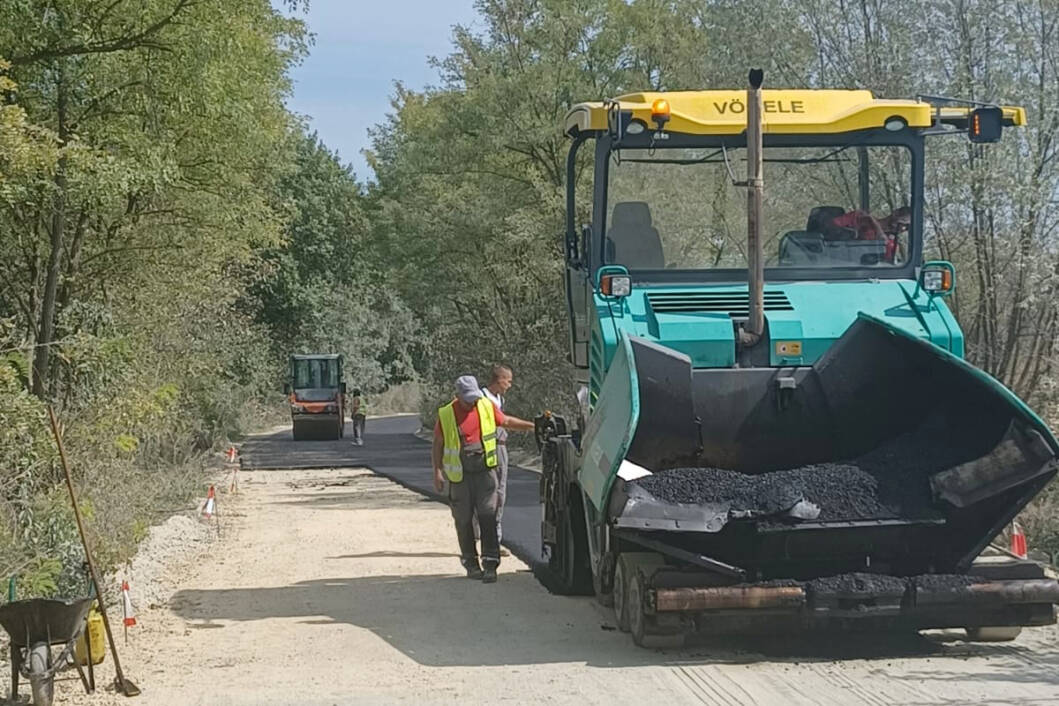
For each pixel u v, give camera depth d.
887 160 9.91
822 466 8.91
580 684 7.89
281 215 23.62
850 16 17.19
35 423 11.80
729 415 9.12
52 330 18.41
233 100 17.75
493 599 11.27
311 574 13.18
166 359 24.31
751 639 9.08
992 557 8.89
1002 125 9.76
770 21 17.64
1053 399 15.52
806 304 9.39
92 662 8.17
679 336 9.15
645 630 8.43
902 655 8.52
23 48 15.43
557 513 11.65
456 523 12.45
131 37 15.66
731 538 8.51
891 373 9.17
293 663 8.78
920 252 9.90
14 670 7.79
